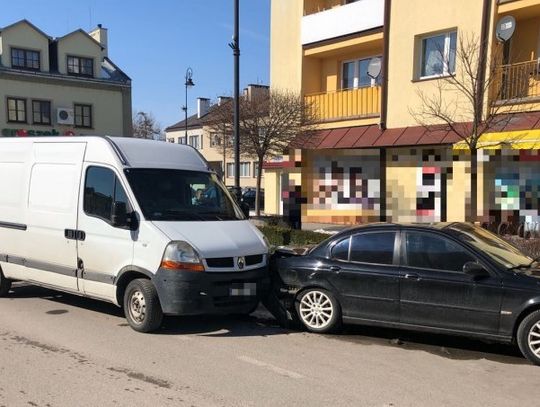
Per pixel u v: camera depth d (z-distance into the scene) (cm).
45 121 3491
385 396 466
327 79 2011
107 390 468
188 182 752
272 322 737
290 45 2016
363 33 1762
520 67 1388
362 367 546
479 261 598
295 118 1636
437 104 1495
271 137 1622
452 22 1513
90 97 3666
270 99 1647
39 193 795
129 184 694
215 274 644
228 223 720
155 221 666
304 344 630
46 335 640
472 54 1320
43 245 780
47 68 3494
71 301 837
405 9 1633
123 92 3812
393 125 1678
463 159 1380
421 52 1628
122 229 681
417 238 638
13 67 3353
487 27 1428
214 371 523
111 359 554
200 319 741
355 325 720
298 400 452
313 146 1756
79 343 609
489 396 471
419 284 616
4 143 867
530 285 565
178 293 629
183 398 452
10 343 605
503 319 572
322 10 1988
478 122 1239
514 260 621
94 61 3706
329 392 472
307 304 689
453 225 673
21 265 819
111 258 689
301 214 1759
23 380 489
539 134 1229
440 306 604
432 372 534
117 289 685
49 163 793
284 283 706
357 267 659
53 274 770
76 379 493
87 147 755
